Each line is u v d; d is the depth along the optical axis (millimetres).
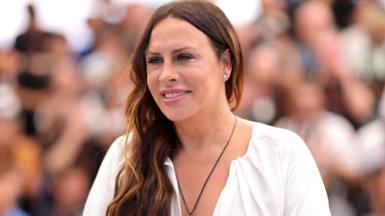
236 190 6438
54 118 16141
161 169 6703
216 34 6457
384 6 16891
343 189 14953
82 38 17078
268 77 15656
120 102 14922
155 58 6445
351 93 15711
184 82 6348
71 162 15844
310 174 6523
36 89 16359
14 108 16156
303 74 15672
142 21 16797
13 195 15383
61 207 15703
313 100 15250
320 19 16250
